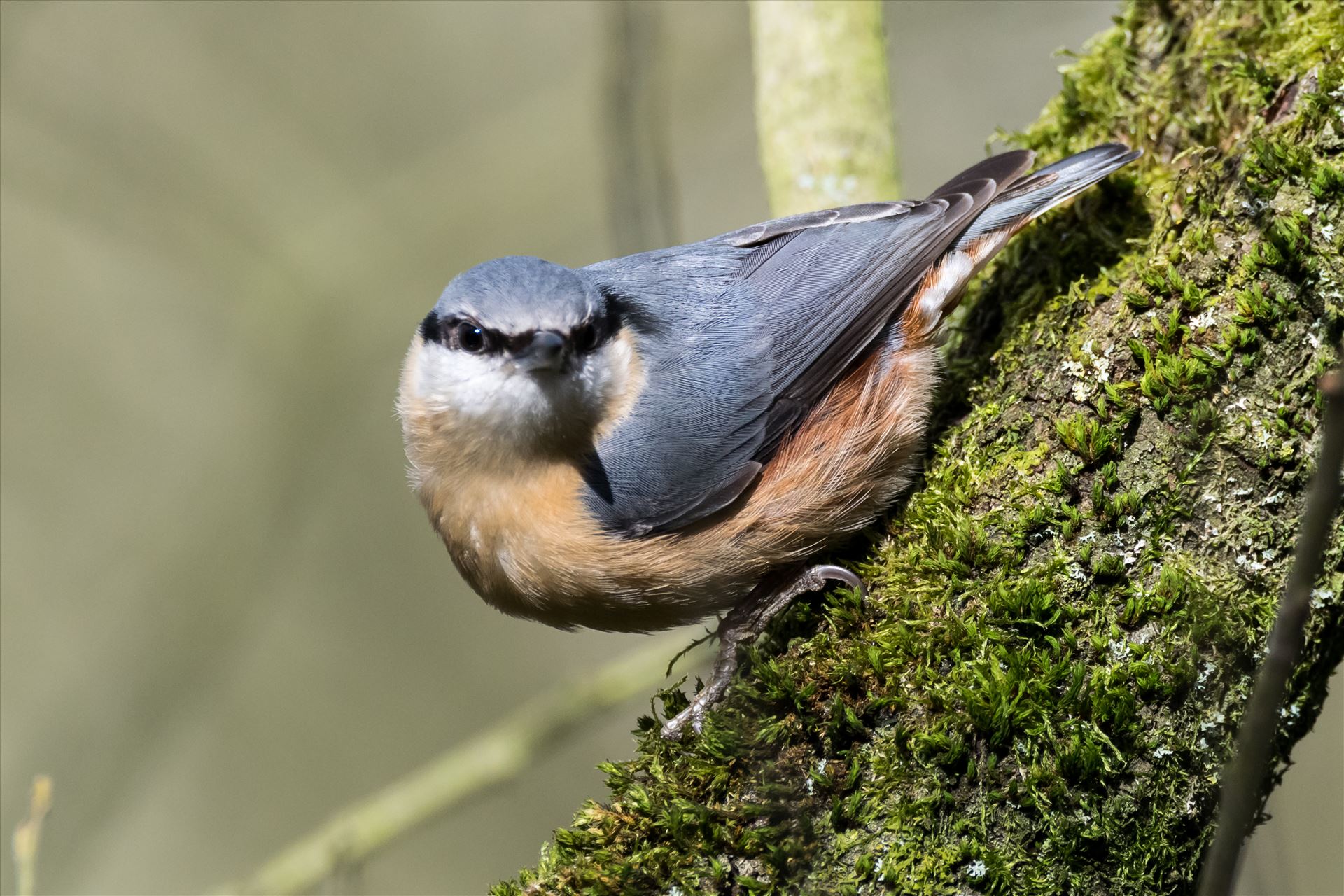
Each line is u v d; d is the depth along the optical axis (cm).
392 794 989
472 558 690
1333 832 1027
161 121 1430
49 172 1295
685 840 531
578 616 689
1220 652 501
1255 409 520
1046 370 588
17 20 1336
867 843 509
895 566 582
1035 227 678
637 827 543
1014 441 579
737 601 668
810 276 681
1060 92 755
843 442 639
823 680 539
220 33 1466
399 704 1495
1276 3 618
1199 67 643
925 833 504
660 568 651
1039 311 621
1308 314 521
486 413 644
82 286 1564
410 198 1329
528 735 980
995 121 1334
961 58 1345
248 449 1294
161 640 1238
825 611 575
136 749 1216
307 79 1503
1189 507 521
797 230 705
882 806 512
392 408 1580
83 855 1183
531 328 631
